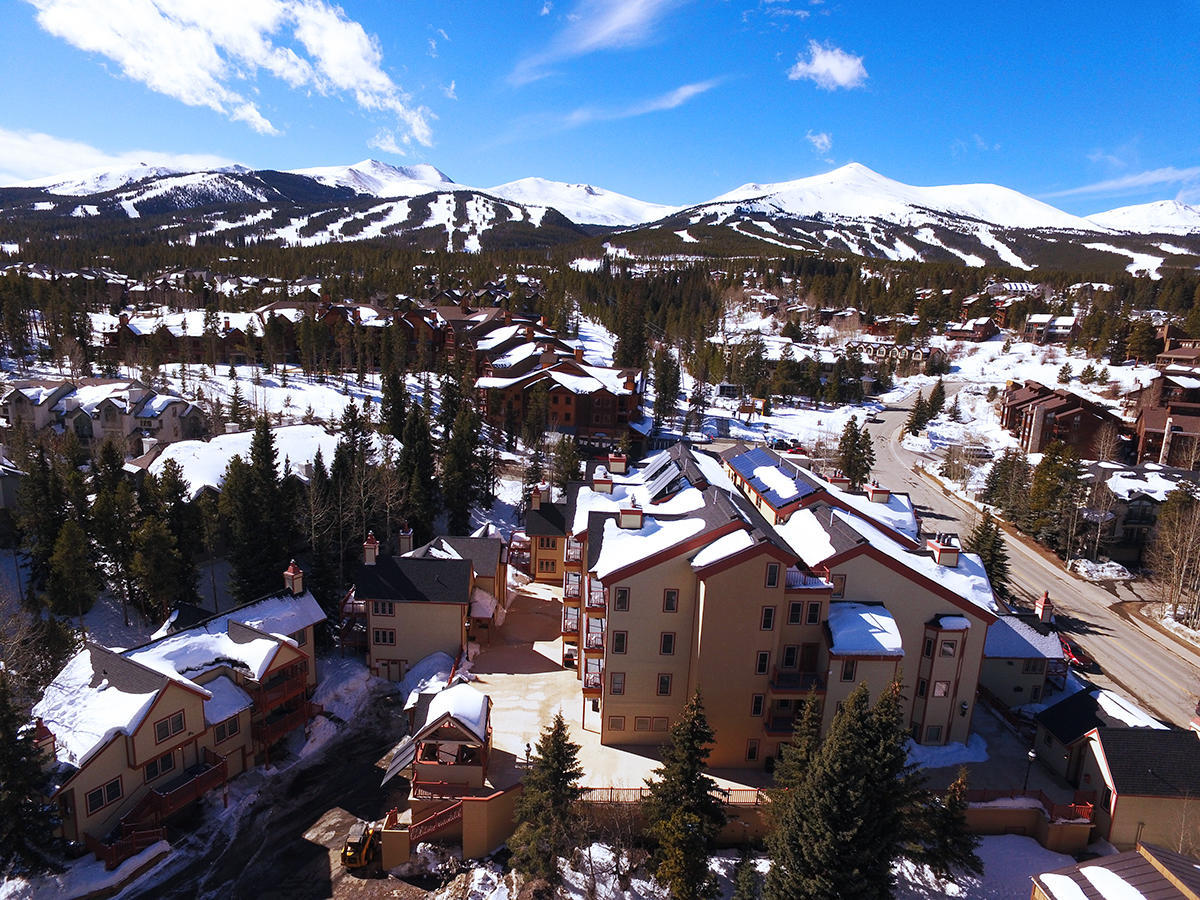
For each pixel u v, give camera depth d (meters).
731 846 37.66
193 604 52.03
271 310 151.75
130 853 34.38
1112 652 58.78
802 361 159.75
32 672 41.44
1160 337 157.75
